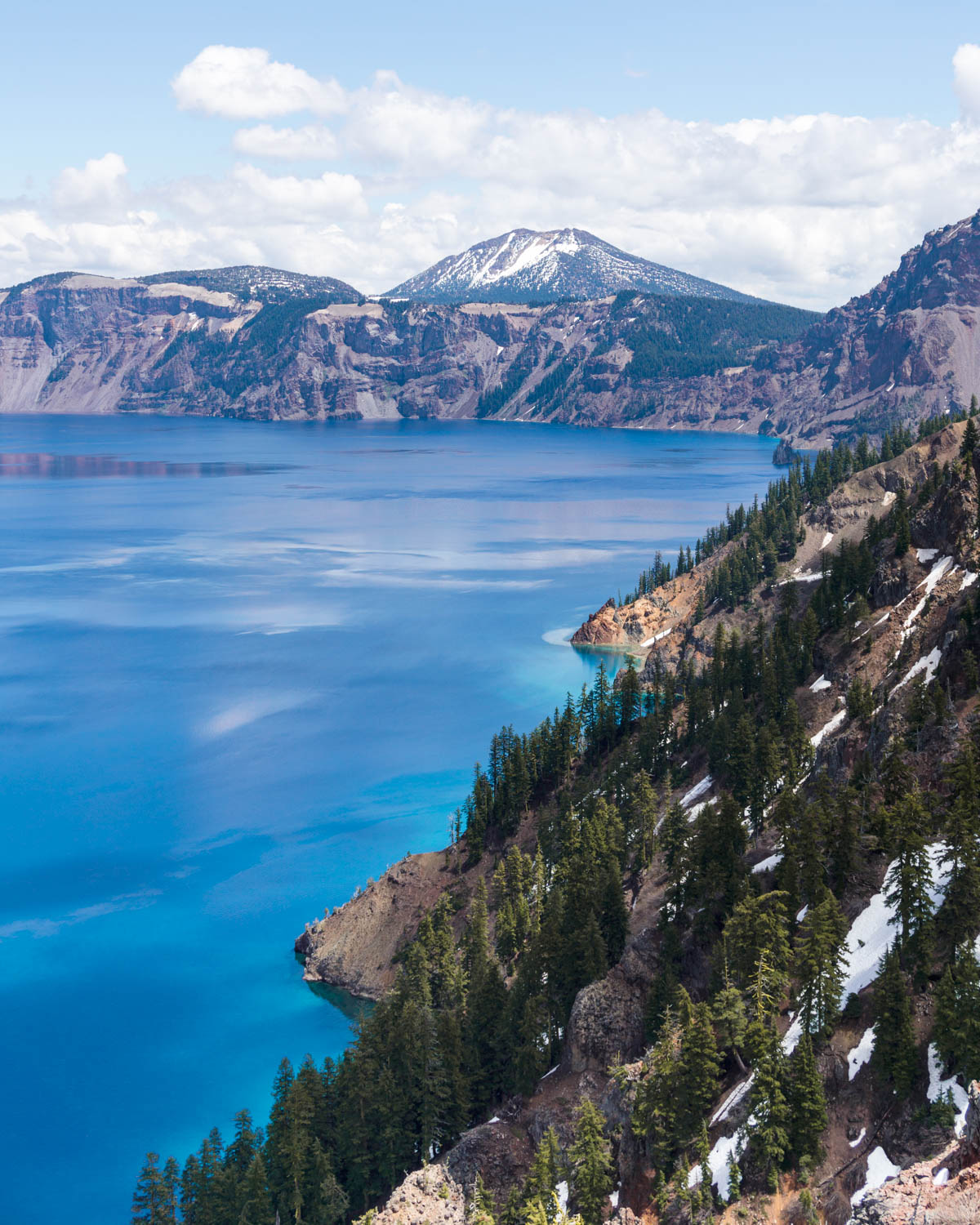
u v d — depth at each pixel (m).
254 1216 95.88
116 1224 107.62
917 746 125.25
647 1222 85.25
